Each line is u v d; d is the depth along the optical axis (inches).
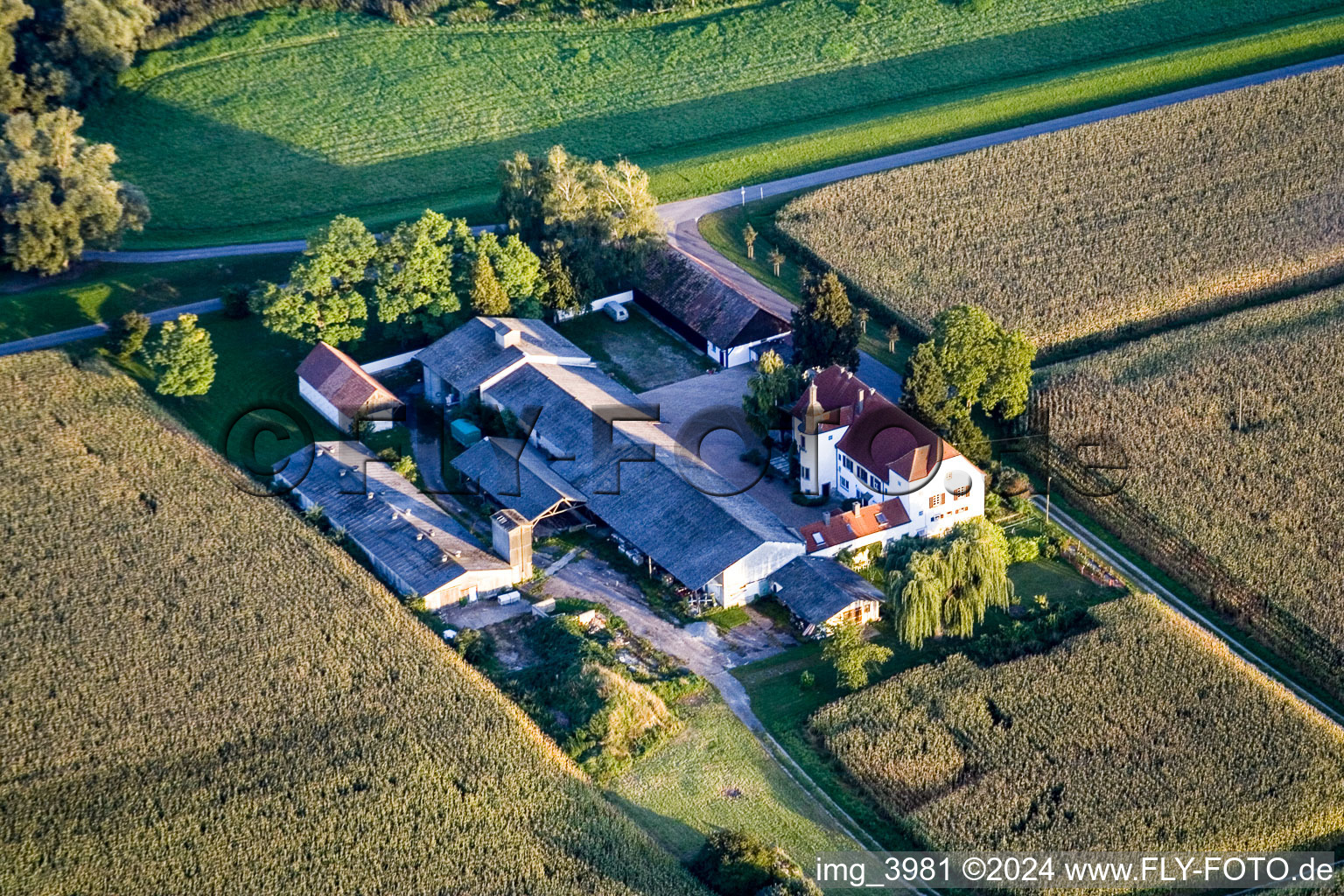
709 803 5433.1
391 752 5497.1
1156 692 5821.9
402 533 6501.0
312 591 6235.2
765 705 5851.4
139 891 4987.7
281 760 5467.5
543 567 6530.5
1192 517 6702.8
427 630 6072.8
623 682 5797.2
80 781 5374.0
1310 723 5708.7
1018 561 6579.7
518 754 5511.8
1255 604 6279.5
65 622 6043.3
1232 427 7244.1
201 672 5831.7
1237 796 5408.5
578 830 5236.2
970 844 5246.1
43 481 6747.1
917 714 5748.0
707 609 6284.5
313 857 5108.3
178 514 6624.0
